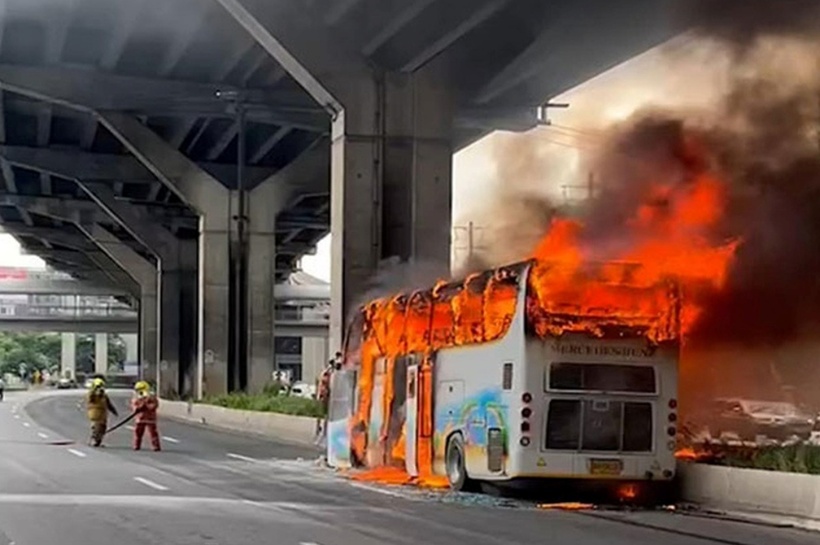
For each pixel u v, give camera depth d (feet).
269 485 73.41
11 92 179.11
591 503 65.41
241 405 161.07
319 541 47.62
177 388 280.10
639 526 54.44
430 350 73.10
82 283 469.16
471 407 67.56
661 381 64.54
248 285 198.08
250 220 198.49
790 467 60.44
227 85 161.17
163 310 282.36
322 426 109.81
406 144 117.19
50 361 634.02
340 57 115.65
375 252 115.65
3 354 611.88
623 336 64.18
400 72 117.70
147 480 75.46
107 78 158.40
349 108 115.96
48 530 50.65
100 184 257.55
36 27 142.00
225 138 198.59
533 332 63.21
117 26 138.00
